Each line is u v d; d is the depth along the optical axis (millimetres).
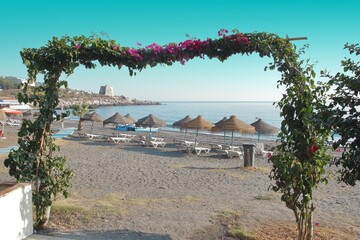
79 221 6113
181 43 5180
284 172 4703
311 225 4891
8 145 20922
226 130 20547
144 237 5492
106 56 5305
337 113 3594
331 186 10844
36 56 5156
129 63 5316
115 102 173375
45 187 5613
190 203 8055
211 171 13773
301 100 4590
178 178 12227
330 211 7867
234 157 17984
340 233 5973
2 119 26188
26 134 5430
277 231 5840
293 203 4891
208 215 6883
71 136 27484
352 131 3467
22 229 4434
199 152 19234
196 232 5824
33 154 5453
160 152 19875
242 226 6094
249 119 77312
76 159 16359
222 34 5094
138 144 23641
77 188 10000
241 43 4922
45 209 5676
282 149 4855
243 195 9430
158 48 5195
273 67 4836
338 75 3656
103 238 5309
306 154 4688
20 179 5316
